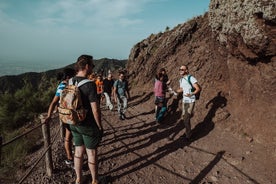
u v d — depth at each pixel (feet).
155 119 32.45
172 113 32.32
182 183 16.29
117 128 28.81
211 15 30.37
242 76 25.41
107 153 20.99
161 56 52.19
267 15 19.26
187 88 23.48
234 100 26.30
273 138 19.33
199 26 47.73
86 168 17.38
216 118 25.90
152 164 18.92
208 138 23.61
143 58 62.28
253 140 20.97
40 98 50.62
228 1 25.45
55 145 21.74
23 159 21.42
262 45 20.48
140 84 56.34
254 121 21.93
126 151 21.39
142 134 26.13
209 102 28.86
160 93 29.60
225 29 25.82
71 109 12.50
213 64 33.32
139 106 41.96
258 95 22.45
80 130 13.34
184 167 18.53
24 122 43.42
